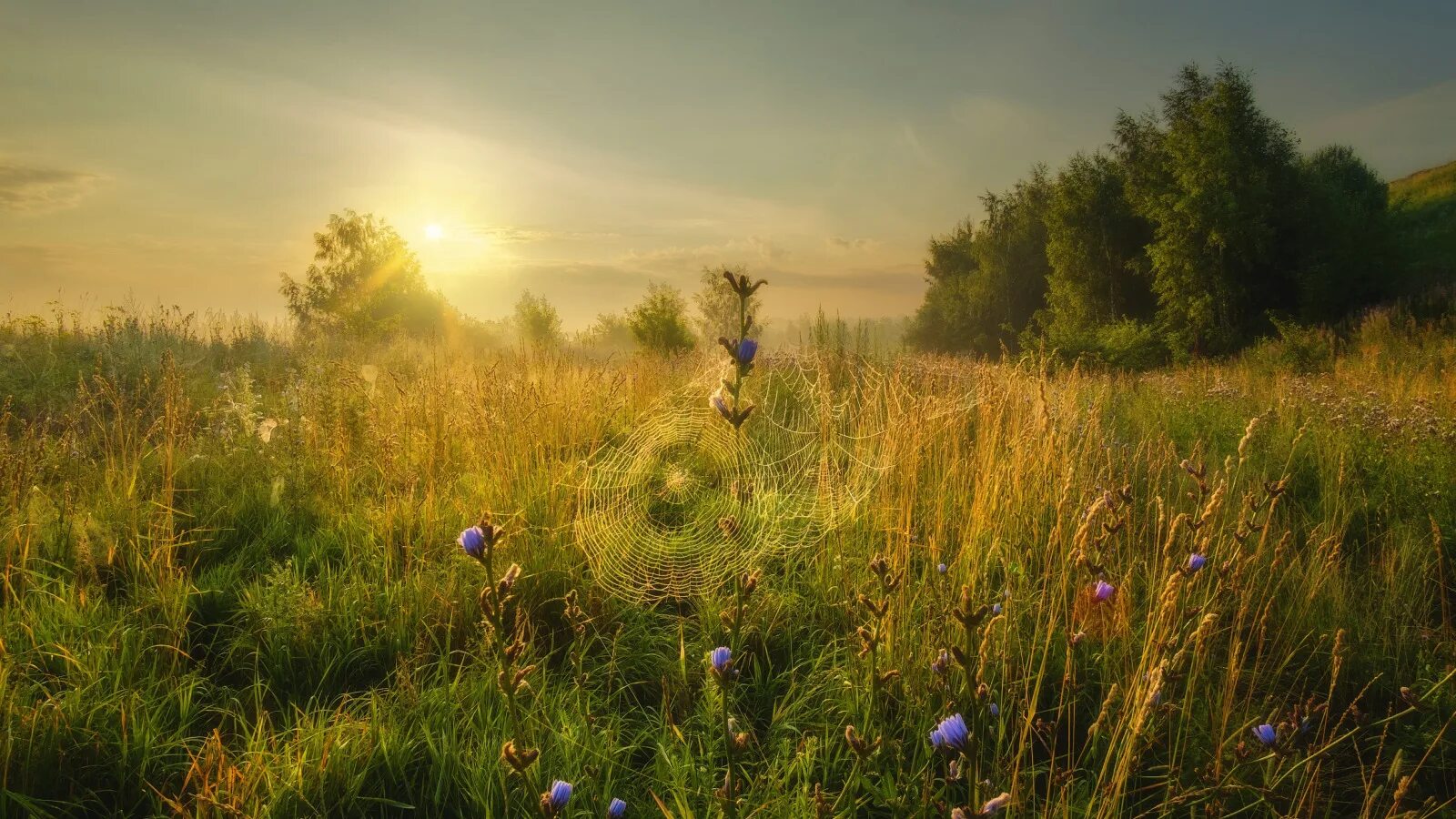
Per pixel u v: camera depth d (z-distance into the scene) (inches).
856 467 187.3
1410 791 94.8
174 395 212.2
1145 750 94.4
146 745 95.5
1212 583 122.5
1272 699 109.6
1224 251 921.5
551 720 104.3
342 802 90.5
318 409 217.0
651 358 417.1
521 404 213.0
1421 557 147.9
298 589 129.4
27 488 156.9
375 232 1171.3
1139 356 866.8
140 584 137.3
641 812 89.5
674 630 132.8
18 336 351.9
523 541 149.2
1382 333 638.5
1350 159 1341.0
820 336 375.2
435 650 124.3
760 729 110.2
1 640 105.6
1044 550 141.8
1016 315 1524.4
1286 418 249.4
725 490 177.2
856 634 117.3
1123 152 1208.8
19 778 90.4
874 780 94.9
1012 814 82.4
